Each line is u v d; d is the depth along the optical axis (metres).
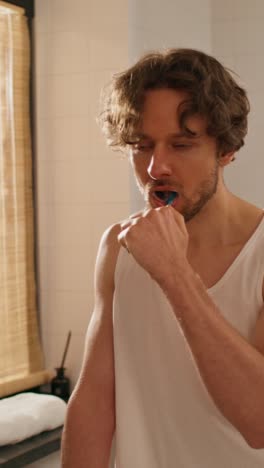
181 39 2.74
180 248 1.02
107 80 2.44
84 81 2.48
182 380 1.13
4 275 2.44
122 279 1.19
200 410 1.11
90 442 1.19
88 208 2.49
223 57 3.00
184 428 1.13
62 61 2.51
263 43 2.94
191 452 1.13
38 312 2.57
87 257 2.49
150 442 1.17
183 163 1.04
